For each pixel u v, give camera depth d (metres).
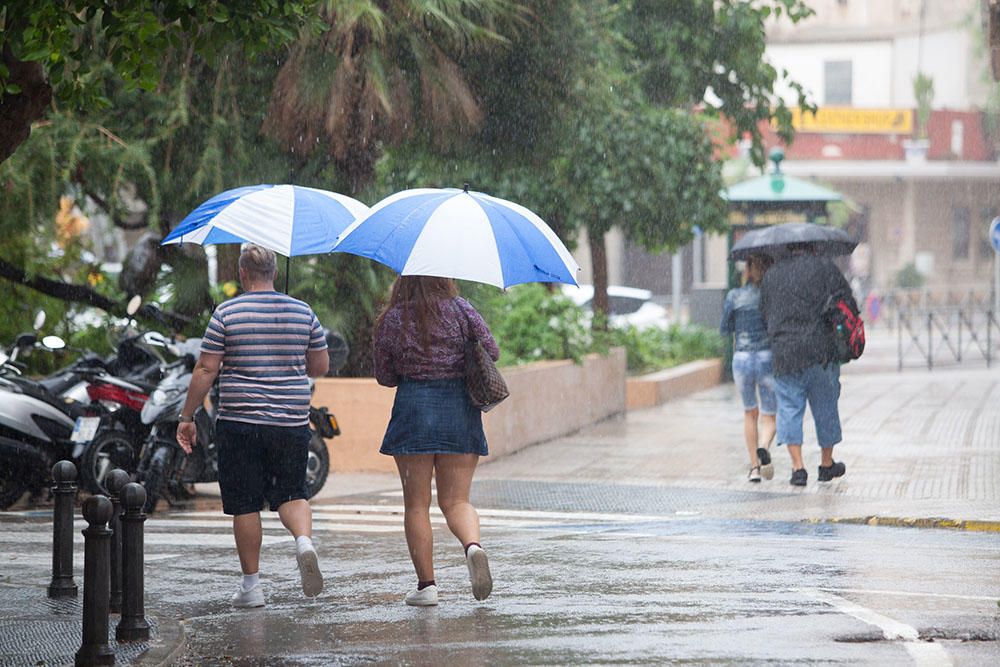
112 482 21.95
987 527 30.44
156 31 20.67
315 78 39.53
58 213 44.34
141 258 44.31
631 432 50.84
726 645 19.09
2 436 34.50
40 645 19.56
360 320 43.81
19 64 20.61
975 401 59.50
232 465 22.05
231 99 42.00
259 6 21.14
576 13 45.06
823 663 18.02
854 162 147.88
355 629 20.53
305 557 21.28
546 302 52.50
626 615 21.23
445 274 20.89
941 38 149.88
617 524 31.42
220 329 21.98
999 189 152.25
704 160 65.25
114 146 40.38
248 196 27.03
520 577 24.72
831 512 32.22
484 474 40.12
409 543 22.19
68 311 48.62
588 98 46.03
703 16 67.19
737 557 26.78
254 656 18.95
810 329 36.28
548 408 48.16
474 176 58.66
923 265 151.00
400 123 40.97
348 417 41.47
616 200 61.31
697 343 76.56
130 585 19.55
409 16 40.41
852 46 153.38
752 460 37.84
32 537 30.45
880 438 46.84
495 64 44.06
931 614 21.22
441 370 21.47
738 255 38.06
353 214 27.33
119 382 34.41
